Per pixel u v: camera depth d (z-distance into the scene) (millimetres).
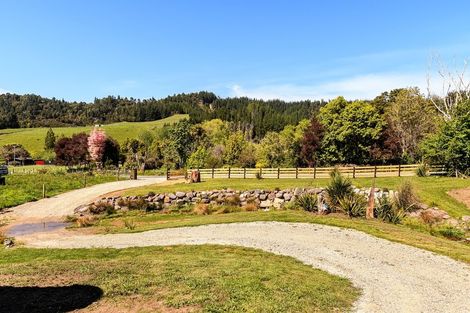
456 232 22734
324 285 11453
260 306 9023
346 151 53156
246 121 138750
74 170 64438
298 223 21859
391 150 51750
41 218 30047
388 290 11617
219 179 40906
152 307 8883
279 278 11609
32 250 18094
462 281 12781
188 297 9469
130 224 25141
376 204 25344
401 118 53375
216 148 69375
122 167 72938
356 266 14188
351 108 52375
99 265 13078
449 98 54312
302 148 54219
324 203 25250
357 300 10492
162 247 17250
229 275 11602
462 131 35656
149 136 104625
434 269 14094
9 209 32906
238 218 23984
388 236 18953
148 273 11766
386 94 74812
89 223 27156
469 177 34938
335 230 20141
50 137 112750
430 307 10266
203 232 20562
